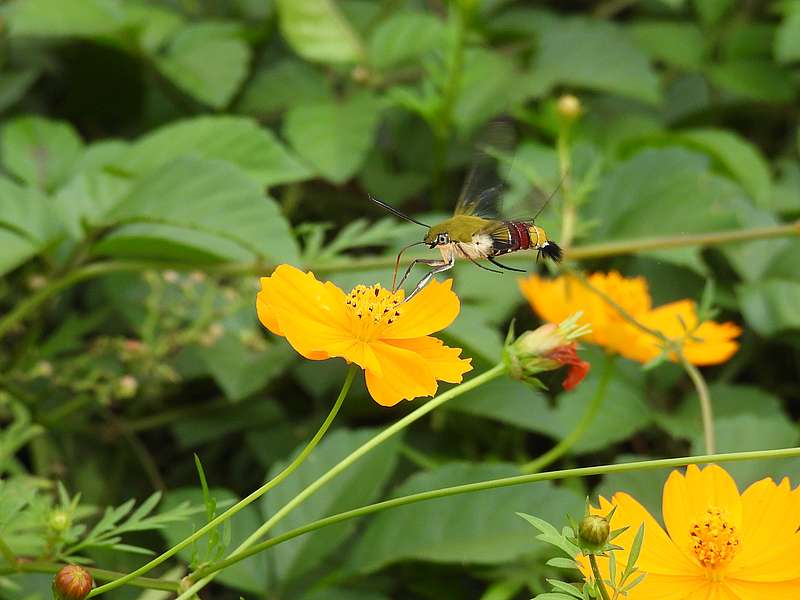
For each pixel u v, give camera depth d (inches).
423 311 32.7
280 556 36.2
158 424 40.0
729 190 41.9
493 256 33.0
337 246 38.4
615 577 31.0
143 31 43.1
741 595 31.8
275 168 40.0
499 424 39.8
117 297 40.4
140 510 33.0
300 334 31.9
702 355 36.5
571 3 51.7
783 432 36.4
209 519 31.4
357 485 36.6
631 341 36.8
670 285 41.3
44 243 38.2
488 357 37.9
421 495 31.6
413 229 38.8
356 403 40.0
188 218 37.0
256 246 36.8
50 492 38.9
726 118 49.6
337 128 42.3
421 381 32.0
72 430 39.7
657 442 40.5
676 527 32.2
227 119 40.4
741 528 32.1
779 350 42.2
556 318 37.2
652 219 40.9
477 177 33.8
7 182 38.5
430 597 37.6
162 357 40.0
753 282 40.7
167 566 37.6
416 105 42.1
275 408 40.3
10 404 39.1
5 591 35.3
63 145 41.6
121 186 39.6
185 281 39.6
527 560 36.6
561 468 40.2
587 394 39.0
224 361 39.4
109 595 37.0
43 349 39.4
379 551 36.2
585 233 39.6
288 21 43.1
